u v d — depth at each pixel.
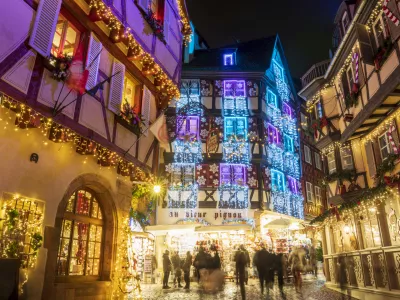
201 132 21.78
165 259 14.69
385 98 10.40
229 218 20.36
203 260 13.68
